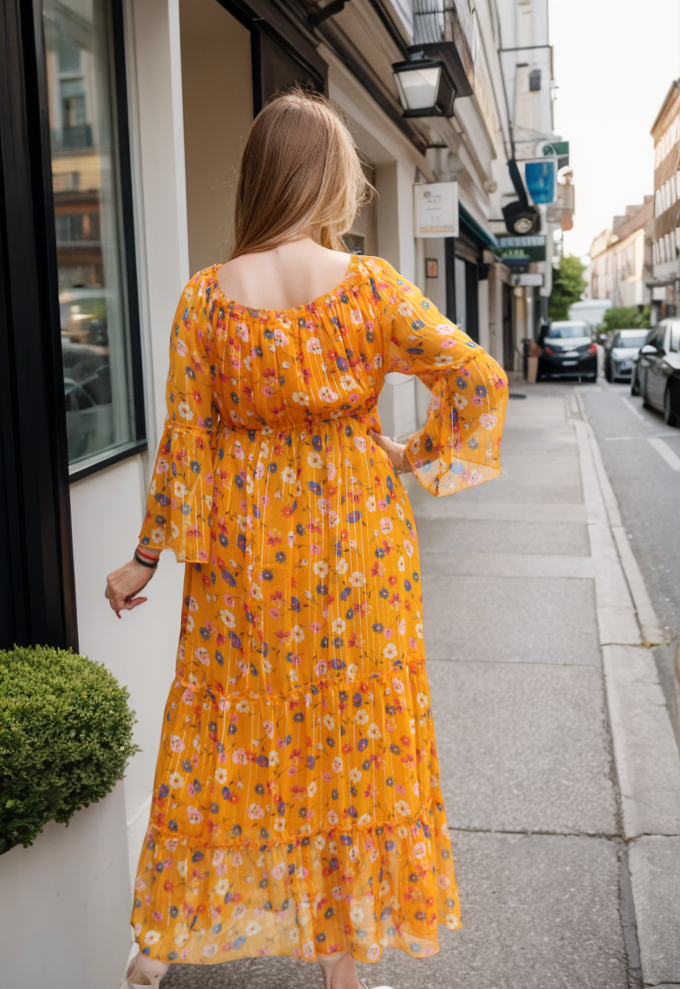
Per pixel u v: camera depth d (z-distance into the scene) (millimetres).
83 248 2928
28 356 2127
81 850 1971
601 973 2340
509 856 2883
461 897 2674
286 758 1737
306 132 1724
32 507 2152
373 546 1731
